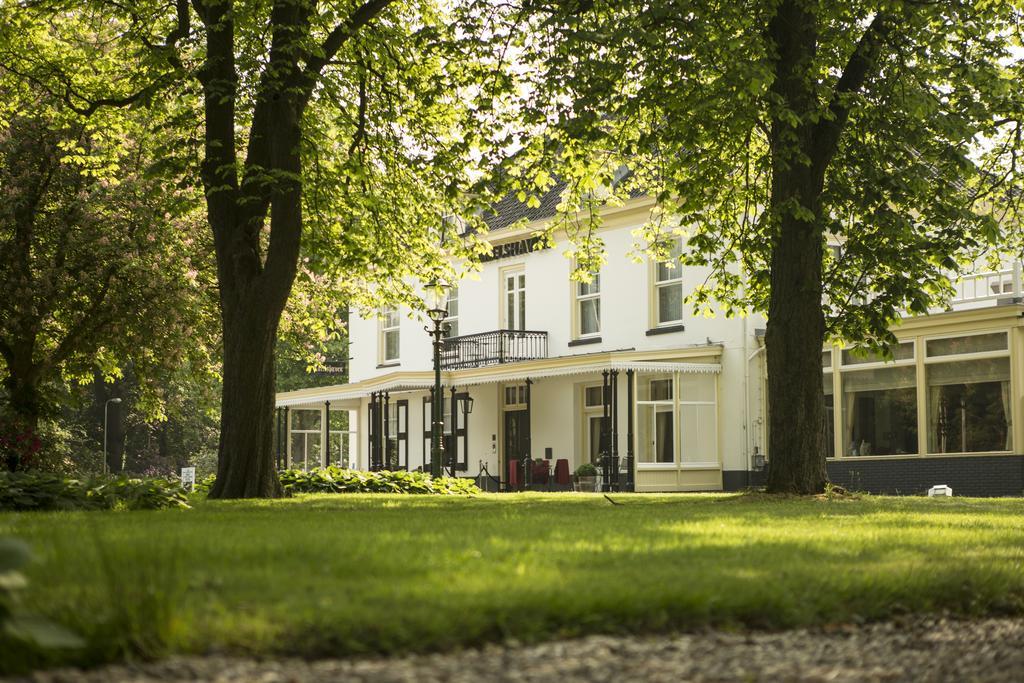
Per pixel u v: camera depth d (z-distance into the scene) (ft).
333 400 114.93
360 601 14.60
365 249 62.13
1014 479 69.92
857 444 79.25
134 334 75.97
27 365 76.02
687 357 86.38
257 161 50.03
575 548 21.38
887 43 49.52
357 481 66.95
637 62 47.16
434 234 66.28
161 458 156.04
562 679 12.98
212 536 22.71
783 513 36.55
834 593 17.88
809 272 50.16
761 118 48.80
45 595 13.46
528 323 103.81
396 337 121.08
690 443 87.20
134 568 15.03
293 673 12.31
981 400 72.13
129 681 11.60
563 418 97.76
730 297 57.36
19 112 71.82
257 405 48.67
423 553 19.60
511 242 105.09
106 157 66.39
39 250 74.54
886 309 49.88
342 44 53.26
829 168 52.31
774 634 16.38
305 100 49.01
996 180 57.36
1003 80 48.88
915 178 49.29
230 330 48.62
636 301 93.86
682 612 16.03
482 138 54.13
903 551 23.06
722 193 55.77
